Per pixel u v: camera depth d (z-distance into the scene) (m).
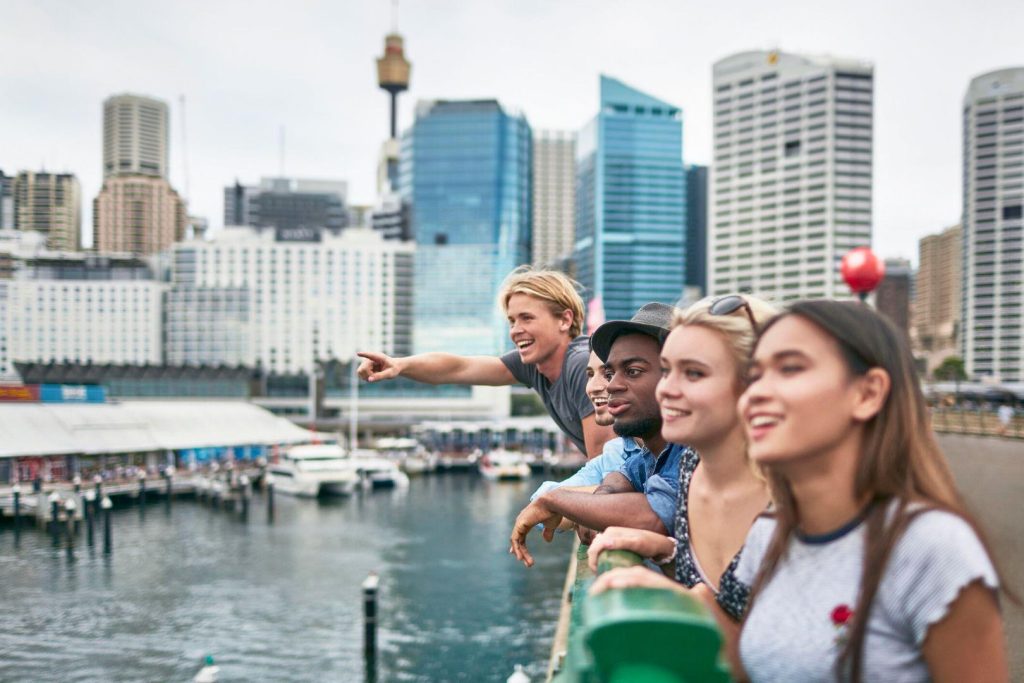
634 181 176.75
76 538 43.50
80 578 33.56
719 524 1.82
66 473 57.31
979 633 1.27
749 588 1.65
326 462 65.69
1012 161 138.62
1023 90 138.88
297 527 48.41
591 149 183.38
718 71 164.38
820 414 1.36
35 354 157.38
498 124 167.38
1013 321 137.00
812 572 1.45
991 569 1.29
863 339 1.35
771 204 157.62
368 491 67.94
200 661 23.41
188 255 154.38
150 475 62.69
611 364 2.41
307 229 157.62
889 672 1.31
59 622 27.05
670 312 2.33
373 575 25.22
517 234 168.75
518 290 3.53
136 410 68.44
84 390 66.44
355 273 156.75
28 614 27.97
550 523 2.71
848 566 1.40
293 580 33.72
